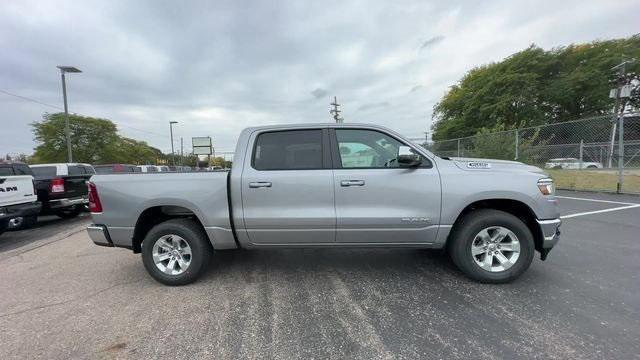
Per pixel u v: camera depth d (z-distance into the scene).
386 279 4.27
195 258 4.22
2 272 5.13
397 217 3.99
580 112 33.12
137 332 3.17
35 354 2.88
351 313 3.42
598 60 32.31
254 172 4.14
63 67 21.22
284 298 3.81
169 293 4.05
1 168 9.02
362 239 4.12
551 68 33.78
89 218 11.12
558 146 15.62
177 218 4.46
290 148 4.22
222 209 4.16
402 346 2.83
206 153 27.61
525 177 3.94
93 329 3.26
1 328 3.33
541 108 33.19
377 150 4.17
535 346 2.77
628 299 3.55
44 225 9.93
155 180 4.25
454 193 3.95
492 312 3.35
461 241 3.99
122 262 5.39
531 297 3.64
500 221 3.91
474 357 2.65
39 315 3.59
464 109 37.22
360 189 4.02
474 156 14.91
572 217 7.47
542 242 3.97
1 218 7.08
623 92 15.08
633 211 7.96
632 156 15.88
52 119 42.06
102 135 44.94
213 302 3.76
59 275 4.86
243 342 2.96
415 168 4.03
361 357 2.70
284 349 2.84
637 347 2.72
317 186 4.05
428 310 3.43
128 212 4.26
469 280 4.15
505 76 32.69
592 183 12.55
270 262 5.03
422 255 5.16
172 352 2.84
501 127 16.06
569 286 3.89
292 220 4.07
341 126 4.24
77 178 10.66
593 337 2.87
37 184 9.59
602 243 5.49
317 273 4.55
